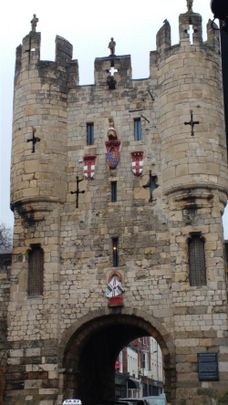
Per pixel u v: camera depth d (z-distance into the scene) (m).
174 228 28.84
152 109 31.39
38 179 30.61
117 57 32.56
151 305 28.28
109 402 29.11
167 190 29.41
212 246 28.12
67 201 30.77
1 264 30.62
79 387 29.86
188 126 29.62
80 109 32.16
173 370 27.08
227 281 28.14
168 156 29.81
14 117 32.75
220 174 29.25
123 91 31.97
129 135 31.22
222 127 30.28
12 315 29.42
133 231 29.62
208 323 27.09
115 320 28.83
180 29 31.27
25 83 32.44
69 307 29.09
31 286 29.91
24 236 30.44
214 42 31.39
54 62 32.62
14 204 31.05
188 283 27.84
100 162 31.06
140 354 79.50
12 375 28.48
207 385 26.23
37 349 28.55
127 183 30.45
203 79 30.39
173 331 27.61
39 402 27.73
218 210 28.70
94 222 30.16
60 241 30.16
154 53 32.34
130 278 28.91
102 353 35.19
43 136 31.34
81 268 29.56
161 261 28.80
